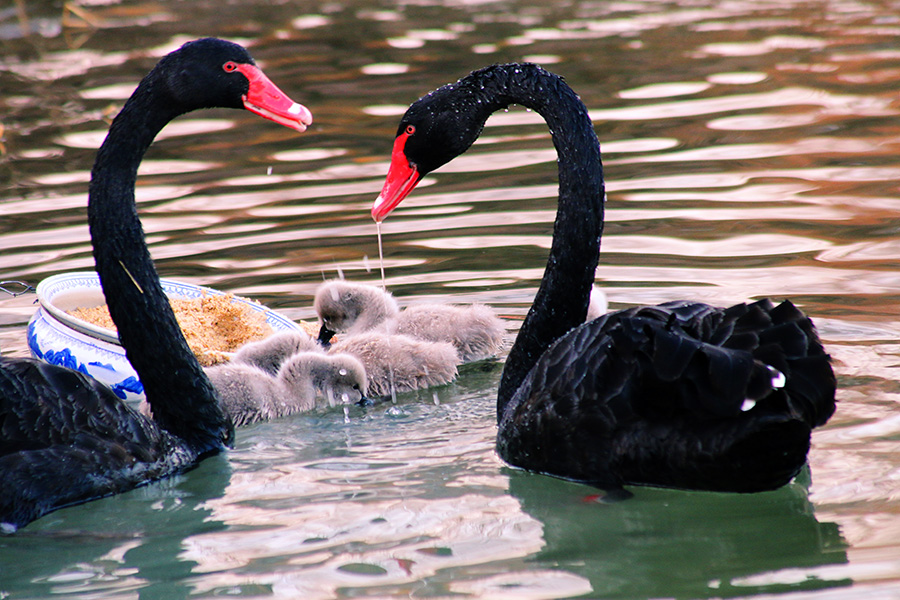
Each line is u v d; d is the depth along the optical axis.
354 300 11.65
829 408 7.13
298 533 7.33
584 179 8.80
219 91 8.80
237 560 6.96
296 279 12.68
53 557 7.17
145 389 9.02
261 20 31.25
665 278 12.11
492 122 19.92
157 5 33.59
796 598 6.21
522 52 25.62
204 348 10.68
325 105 21.55
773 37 26.53
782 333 7.20
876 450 8.04
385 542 7.11
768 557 6.75
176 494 8.23
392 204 9.81
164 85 8.71
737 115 19.45
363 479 8.30
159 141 19.78
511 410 8.58
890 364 9.67
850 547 6.75
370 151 18.16
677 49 25.56
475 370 11.21
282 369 10.32
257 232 14.16
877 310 10.97
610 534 7.18
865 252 12.69
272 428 9.78
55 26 30.42
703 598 6.29
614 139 18.25
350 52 26.56
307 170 17.17
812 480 7.65
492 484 8.09
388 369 10.52
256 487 8.27
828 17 29.03
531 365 9.02
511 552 6.94
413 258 13.19
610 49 25.69
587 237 8.84
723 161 16.69
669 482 7.56
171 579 6.76
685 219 14.13
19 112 21.83
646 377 7.30
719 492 7.71
